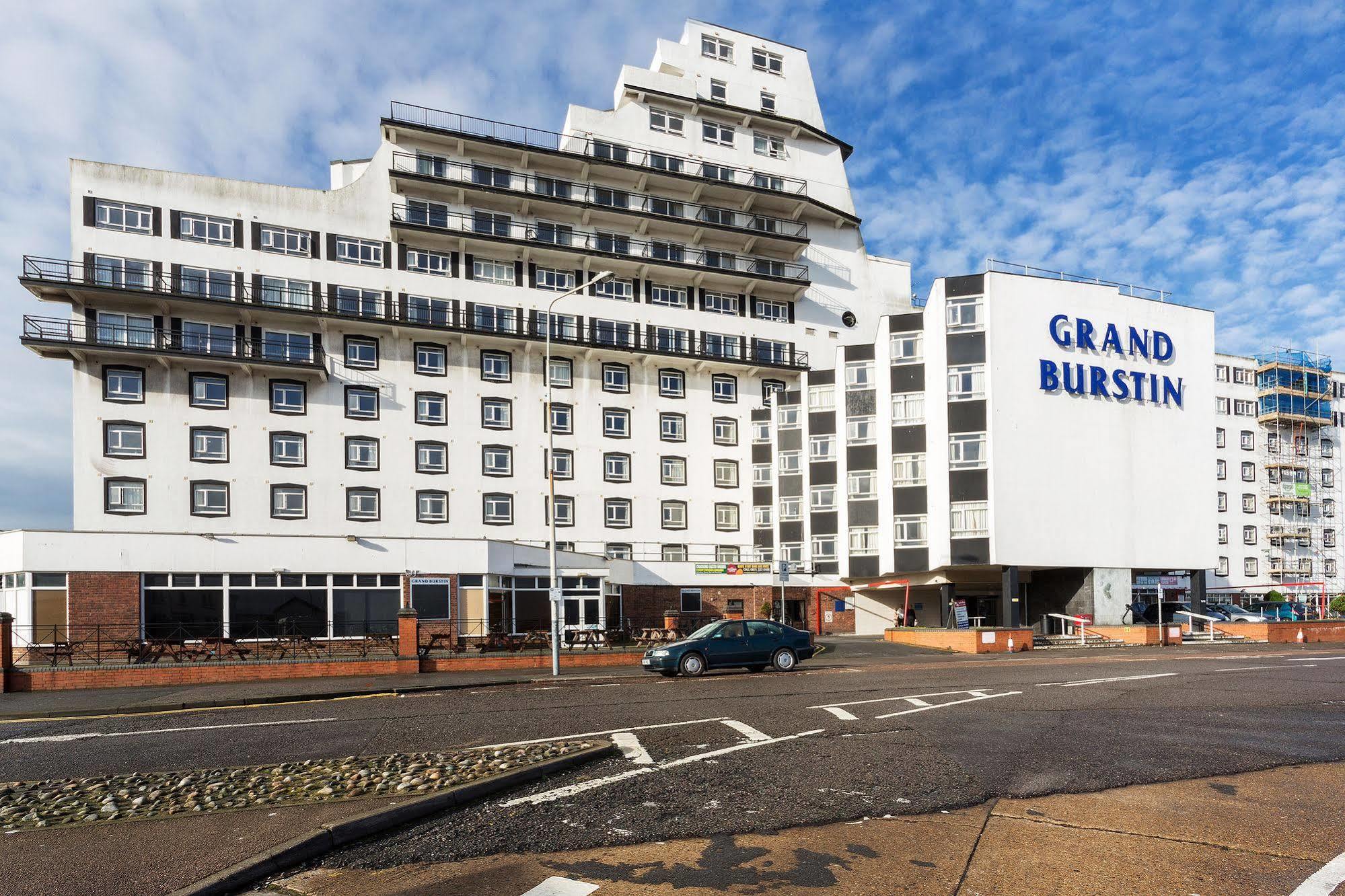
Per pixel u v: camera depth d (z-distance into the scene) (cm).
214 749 1088
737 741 1066
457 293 4784
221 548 2998
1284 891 523
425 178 4653
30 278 3900
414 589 3212
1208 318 4566
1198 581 4338
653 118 5372
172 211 4294
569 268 5072
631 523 4991
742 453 5325
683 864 583
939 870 567
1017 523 4019
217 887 536
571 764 909
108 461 4034
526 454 4809
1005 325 4125
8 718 1562
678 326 5266
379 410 4531
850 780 829
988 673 2030
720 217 5456
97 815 706
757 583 4641
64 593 2823
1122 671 2036
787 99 5828
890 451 4381
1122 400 4297
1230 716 1236
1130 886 535
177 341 4197
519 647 2895
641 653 2788
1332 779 823
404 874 569
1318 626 3869
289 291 4438
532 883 547
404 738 1149
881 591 4803
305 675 2300
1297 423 7675
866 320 5788
